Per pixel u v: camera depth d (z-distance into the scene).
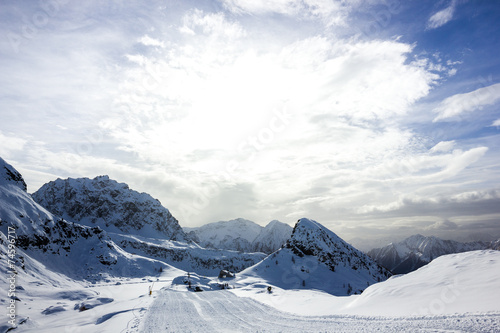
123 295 85.31
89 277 178.12
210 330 29.91
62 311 58.91
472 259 34.59
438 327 22.00
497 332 19.45
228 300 55.06
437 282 32.12
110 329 32.22
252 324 32.06
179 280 128.00
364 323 26.91
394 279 38.84
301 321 31.75
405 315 26.67
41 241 180.75
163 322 34.53
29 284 98.81
